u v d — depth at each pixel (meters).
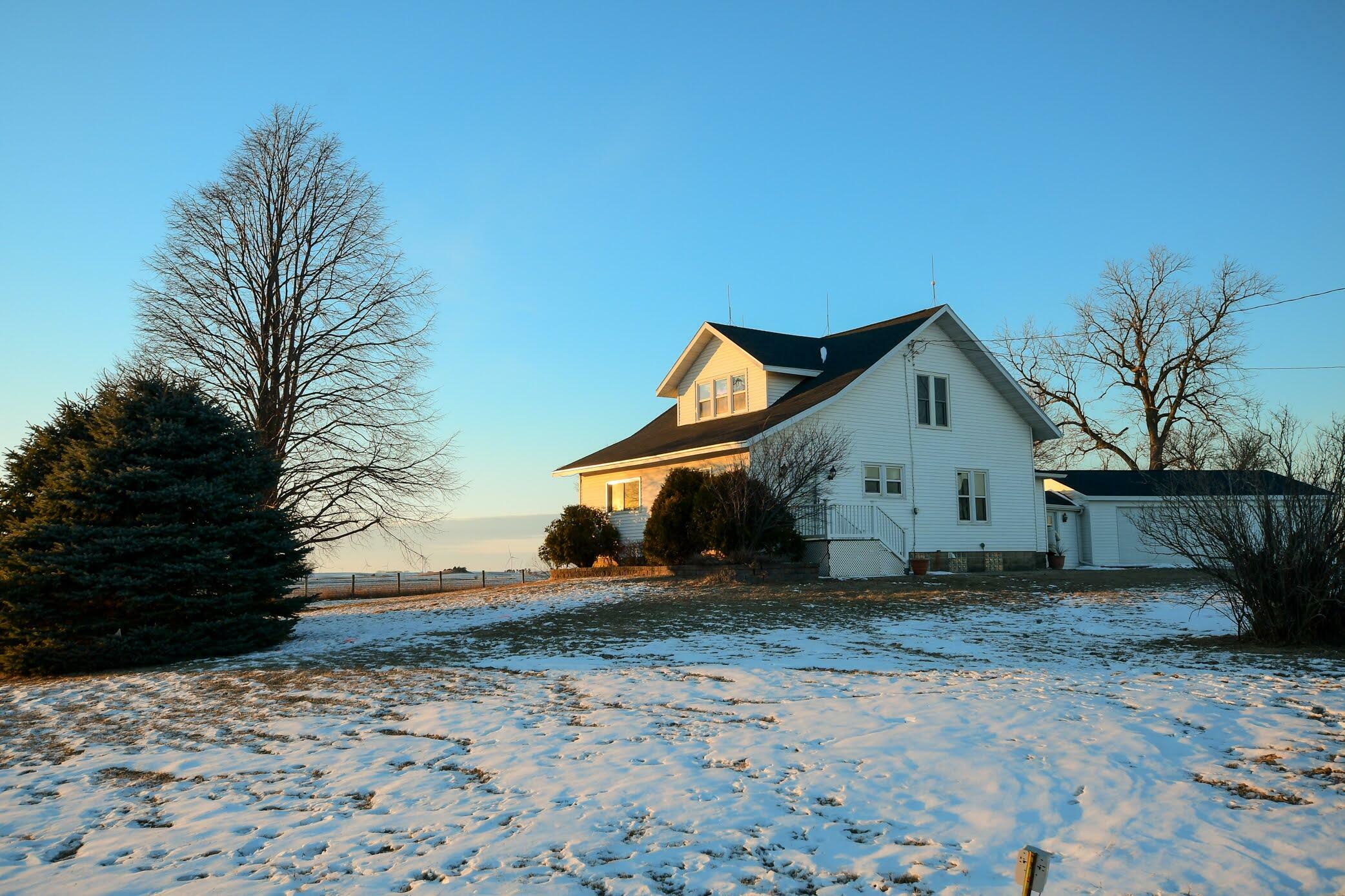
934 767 7.50
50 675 17.69
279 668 15.64
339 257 30.58
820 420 28.62
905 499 30.67
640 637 17.17
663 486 29.42
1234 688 10.48
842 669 13.07
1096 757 7.60
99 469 18.38
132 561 18.14
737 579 25.52
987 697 10.22
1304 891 5.18
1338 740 7.93
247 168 29.84
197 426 19.62
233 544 19.44
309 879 5.77
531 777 7.68
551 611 21.80
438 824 6.66
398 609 25.98
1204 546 15.65
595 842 6.17
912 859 5.77
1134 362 51.97
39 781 8.65
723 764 7.87
